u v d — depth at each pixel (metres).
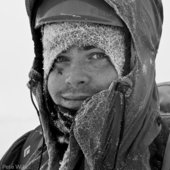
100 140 1.05
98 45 1.05
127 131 1.05
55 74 1.11
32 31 1.22
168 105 1.39
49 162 1.17
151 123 1.09
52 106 1.20
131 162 1.04
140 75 1.06
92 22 1.04
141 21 1.08
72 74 1.06
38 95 1.22
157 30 1.20
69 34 1.05
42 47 1.24
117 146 1.04
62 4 1.06
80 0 1.04
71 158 1.06
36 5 1.15
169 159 1.09
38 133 1.44
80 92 1.07
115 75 1.08
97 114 1.04
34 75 1.23
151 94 1.12
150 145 1.12
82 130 1.04
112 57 1.06
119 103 1.04
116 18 1.05
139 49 1.06
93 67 1.06
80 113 1.04
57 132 1.19
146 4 1.14
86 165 1.05
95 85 1.06
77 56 1.06
